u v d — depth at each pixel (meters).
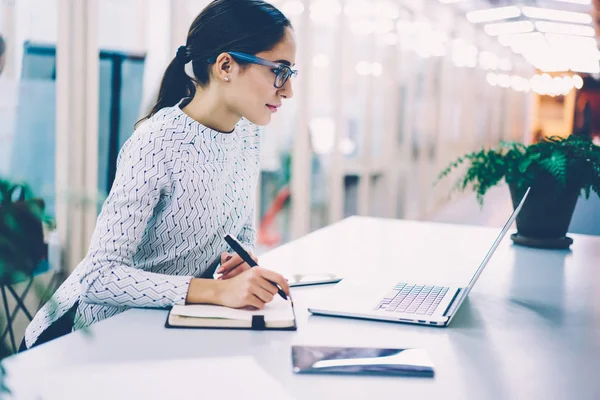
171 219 1.25
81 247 2.71
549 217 1.85
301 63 4.21
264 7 1.24
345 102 4.59
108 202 1.19
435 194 5.21
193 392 0.78
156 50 3.06
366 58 4.71
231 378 0.83
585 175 1.75
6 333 0.83
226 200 1.34
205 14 1.26
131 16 2.96
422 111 5.20
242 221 1.45
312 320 1.11
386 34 4.83
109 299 1.14
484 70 5.40
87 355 0.90
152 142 1.20
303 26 4.19
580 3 3.78
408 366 0.87
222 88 1.25
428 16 5.10
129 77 2.97
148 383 0.80
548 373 0.88
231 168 1.36
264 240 4.35
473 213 4.85
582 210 2.75
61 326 1.28
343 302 1.20
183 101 1.32
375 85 4.82
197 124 1.27
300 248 1.82
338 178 4.58
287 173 4.34
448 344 1.00
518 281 1.46
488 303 1.26
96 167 2.87
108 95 2.91
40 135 2.60
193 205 1.25
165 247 1.29
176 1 3.09
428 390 0.80
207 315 1.06
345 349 0.93
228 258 1.34
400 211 5.10
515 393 0.80
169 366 0.86
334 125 4.52
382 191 4.99
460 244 1.92
